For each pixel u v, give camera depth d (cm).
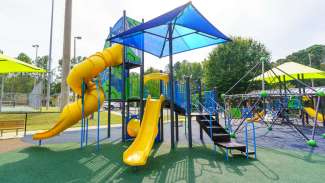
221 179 421
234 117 1495
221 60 3209
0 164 534
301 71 1384
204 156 622
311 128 1259
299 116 1714
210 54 3372
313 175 443
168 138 978
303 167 500
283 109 1290
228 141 680
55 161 564
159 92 971
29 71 1043
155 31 893
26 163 543
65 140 908
